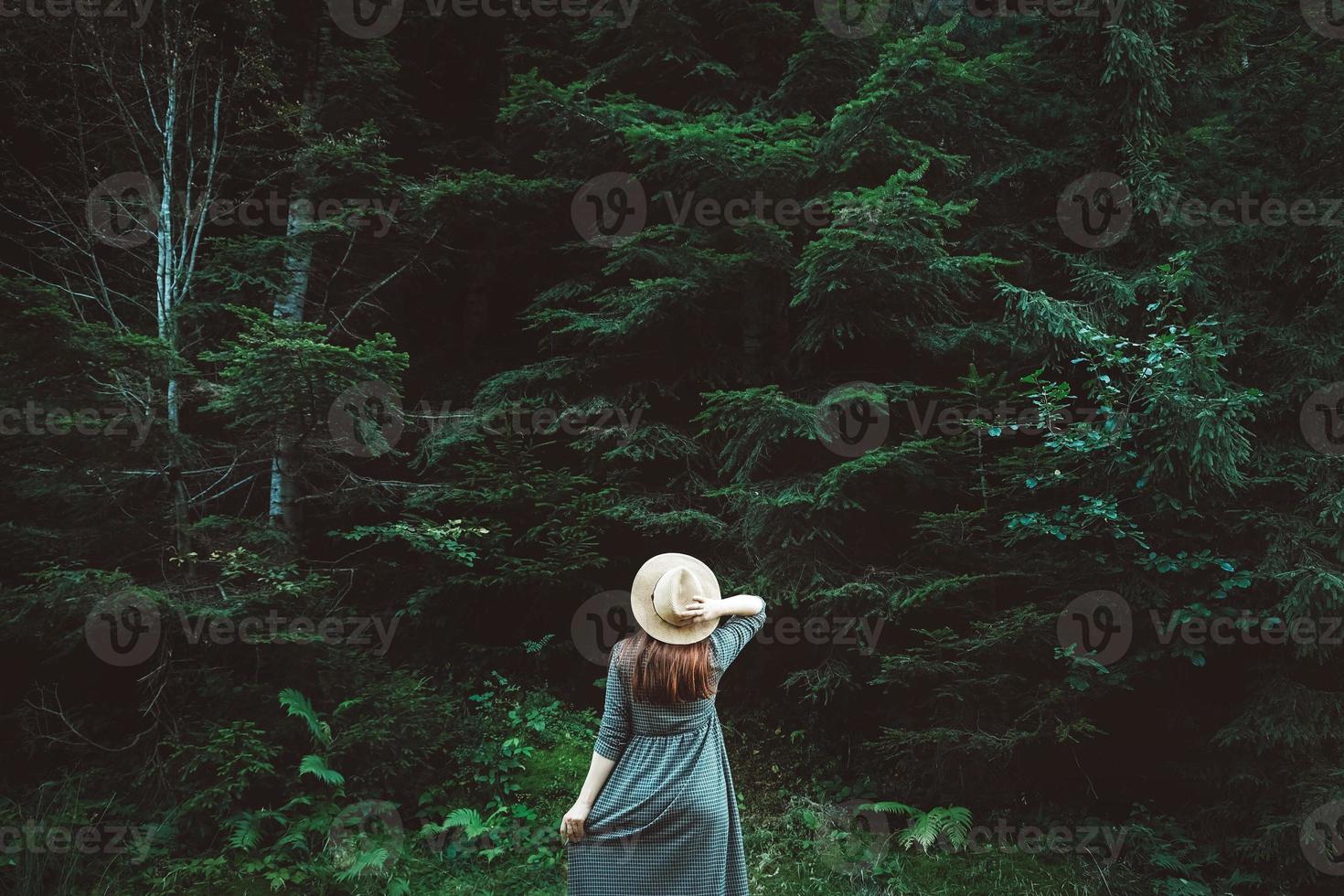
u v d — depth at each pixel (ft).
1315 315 14.78
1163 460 13.44
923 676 15.26
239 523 15.10
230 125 18.26
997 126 16.89
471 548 17.56
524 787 14.74
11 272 17.66
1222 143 16.08
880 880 13.12
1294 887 12.85
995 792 15.06
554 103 16.63
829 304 15.60
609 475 17.92
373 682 15.31
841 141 15.78
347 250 18.35
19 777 14.32
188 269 17.02
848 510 15.66
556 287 18.80
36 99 16.79
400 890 12.21
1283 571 13.43
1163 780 15.16
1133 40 15.52
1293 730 13.14
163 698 14.40
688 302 16.94
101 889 11.73
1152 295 15.57
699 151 15.79
